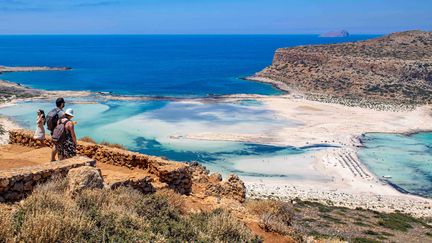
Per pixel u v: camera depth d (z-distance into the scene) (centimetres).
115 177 1223
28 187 995
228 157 6303
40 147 1777
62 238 716
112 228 818
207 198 1482
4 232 677
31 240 686
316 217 3412
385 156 6731
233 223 1042
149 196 1109
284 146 6950
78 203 904
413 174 5925
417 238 3105
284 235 1254
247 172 5697
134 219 895
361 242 2556
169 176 1449
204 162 6059
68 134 1264
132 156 1606
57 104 1287
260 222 1285
